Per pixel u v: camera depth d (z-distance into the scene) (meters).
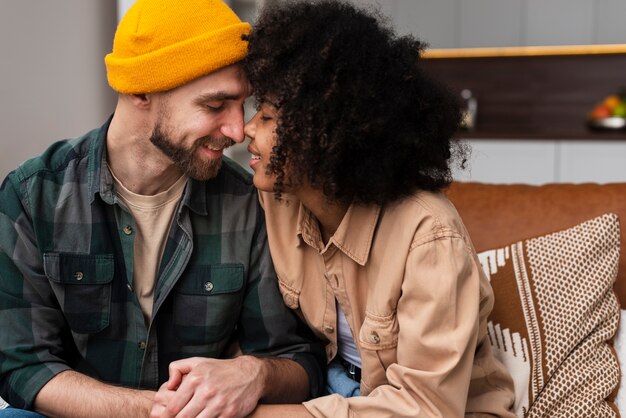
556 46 5.12
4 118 2.38
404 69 1.26
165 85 1.36
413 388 1.26
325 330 1.52
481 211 1.88
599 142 4.54
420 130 1.29
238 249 1.56
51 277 1.47
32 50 2.50
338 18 1.27
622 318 1.70
